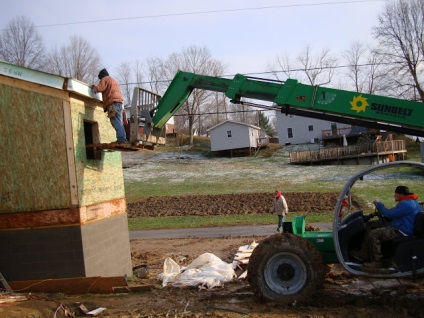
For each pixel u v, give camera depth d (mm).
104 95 8805
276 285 7074
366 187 28656
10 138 8453
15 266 8375
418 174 33031
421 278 8258
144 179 41406
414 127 7777
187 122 85062
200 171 44438
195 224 20578
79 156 8414
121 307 7379
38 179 8352
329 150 43969
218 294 7910
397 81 47750
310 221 19547
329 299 7160
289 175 38375
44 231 8320
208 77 9211
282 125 60312
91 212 8719
